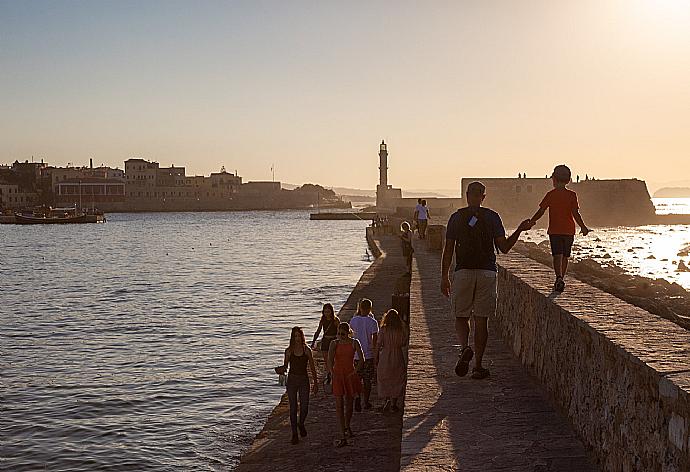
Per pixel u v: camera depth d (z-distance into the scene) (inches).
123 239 4596.5
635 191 4945.9
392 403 537.6
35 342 1091.9
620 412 211.2
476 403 310.7
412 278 889.5
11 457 603.2
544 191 4515.3
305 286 1819.6
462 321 350.6
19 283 2048.5
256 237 4621.1
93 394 781.9
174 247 3715.6
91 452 610.5
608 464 222.2
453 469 233.3
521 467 234.2
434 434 270.2
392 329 513.3
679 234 3656.5
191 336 1115.9
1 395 781.9
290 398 526.0
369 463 461.7
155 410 724.7
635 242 2861.7
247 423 677.9
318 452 490.6
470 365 389.1
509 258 555.5
